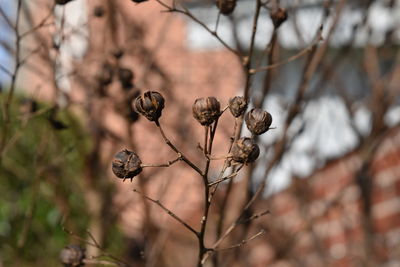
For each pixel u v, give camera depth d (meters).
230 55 4.84
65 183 3.46
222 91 4.75
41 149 3.11
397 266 4.07
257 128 1.67
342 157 3.96
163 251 3.49
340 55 3.35
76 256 2.10
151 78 3.89
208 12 4.55
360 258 3.81
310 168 4.07
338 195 4.04
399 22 3.71
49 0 3.17
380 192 4.84
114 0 3.19
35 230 4.00
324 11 2.73
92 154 3.36
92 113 3.27
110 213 3.38
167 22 4.24
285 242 4.02
